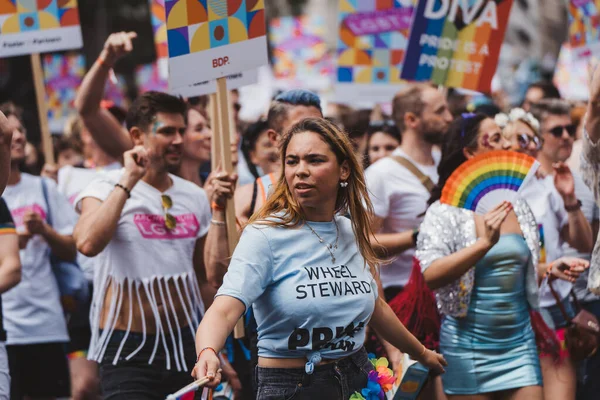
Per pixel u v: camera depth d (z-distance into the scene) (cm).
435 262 696
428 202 762
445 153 750
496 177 712
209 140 907
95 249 675
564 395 773
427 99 873
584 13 1087
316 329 519
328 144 525
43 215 916
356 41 1095
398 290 853
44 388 916
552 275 758
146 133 712
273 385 523
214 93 804
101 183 714
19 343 881
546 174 926
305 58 1917
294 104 754
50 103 1566
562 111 923
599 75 576
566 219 877
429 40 936
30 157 1362
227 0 686
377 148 1070
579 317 776
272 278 518
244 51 691
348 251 536
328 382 523
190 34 680
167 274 707
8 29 934
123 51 809
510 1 934
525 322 712
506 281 701
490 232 671
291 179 525
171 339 704
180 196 725
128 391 689
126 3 2842
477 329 703
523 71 2114
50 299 902
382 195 866
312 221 531
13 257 700
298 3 3094
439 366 593
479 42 938
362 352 548
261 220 525
